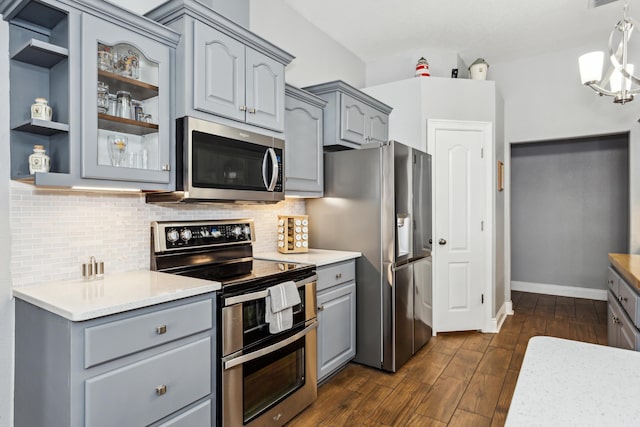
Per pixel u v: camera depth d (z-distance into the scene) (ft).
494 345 10.73
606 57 12.85
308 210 10.18
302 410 7.24
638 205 12.34
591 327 12.24
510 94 14.37
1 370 5.27
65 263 5.82
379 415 7.14
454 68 13.38
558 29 11.90
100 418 4.31
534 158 17.26
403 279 9.24
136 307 4.60
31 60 5.18
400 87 12.30
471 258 12.03
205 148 6.23
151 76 5.90
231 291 5.80
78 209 5.97
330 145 9.85
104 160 5.56
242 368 5.87
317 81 11.62
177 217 7.38
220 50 6.48
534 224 17.30
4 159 5.23
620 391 2.53
